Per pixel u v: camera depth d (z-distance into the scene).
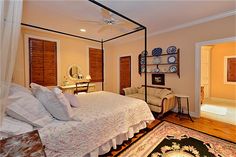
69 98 2.13
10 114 1.30
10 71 1.06
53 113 1.57
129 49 5.35
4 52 1.01
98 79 5.47
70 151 1.42
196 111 3.49
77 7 2.57
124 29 3.88
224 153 1.91
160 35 4.22
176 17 3.14
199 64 3.42
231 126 2.88
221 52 5.12
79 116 1.73
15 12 1.05
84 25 3.56
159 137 2.38
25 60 3.66
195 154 1.89
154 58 4.41
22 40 3.60
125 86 5.56
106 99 2.71
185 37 3.66
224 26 2.98
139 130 2.56
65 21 3.28
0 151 0.78
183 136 2.42
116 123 1.94
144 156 1.88
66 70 4.52
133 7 2.61
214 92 5.34
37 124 1.38
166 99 3.45
